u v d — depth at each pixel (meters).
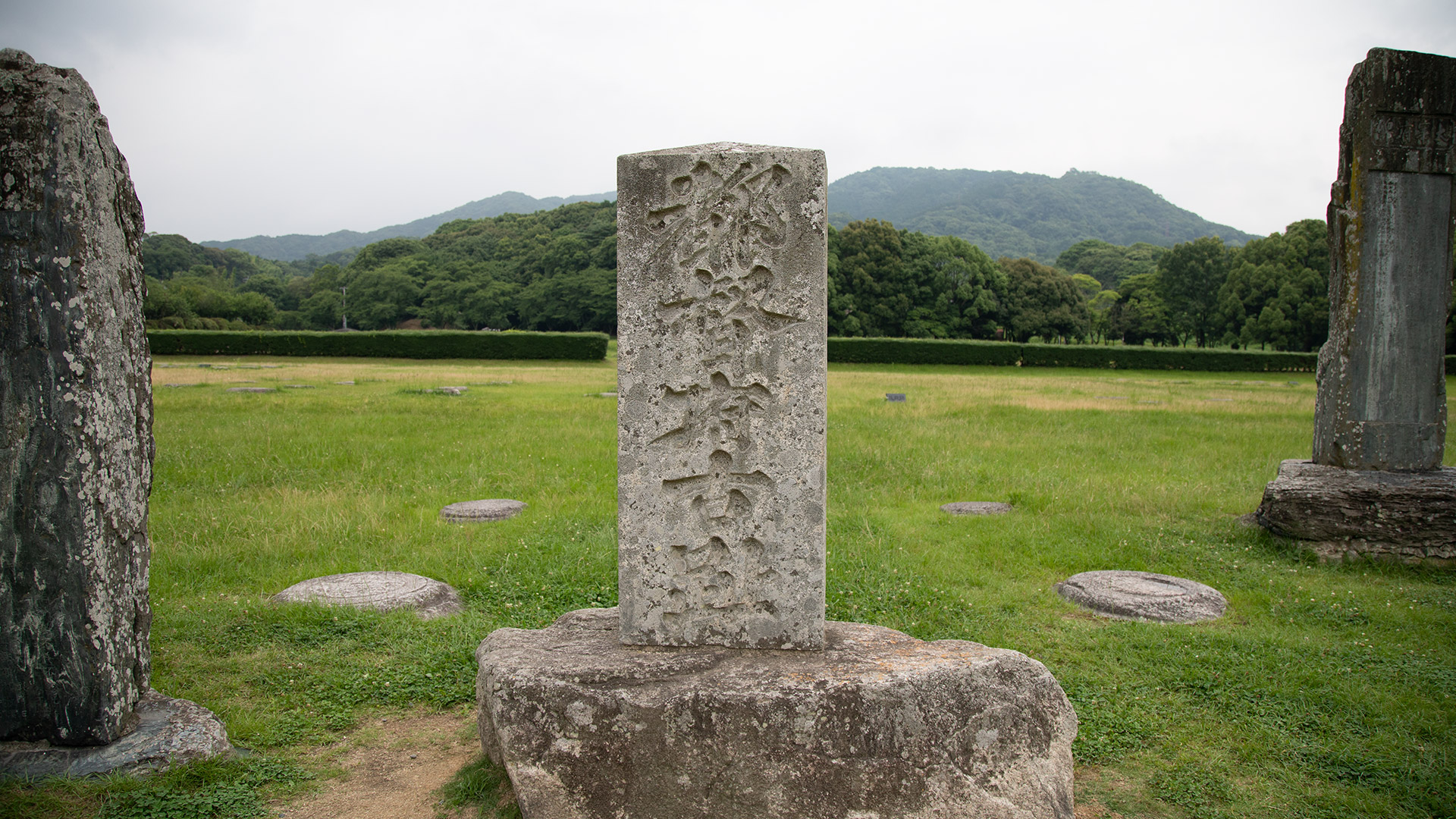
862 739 2.92
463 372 29.91
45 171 3.08
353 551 6.47
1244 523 7.55
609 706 2.95
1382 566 6.48
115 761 3.23
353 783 3.36
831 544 6.84
